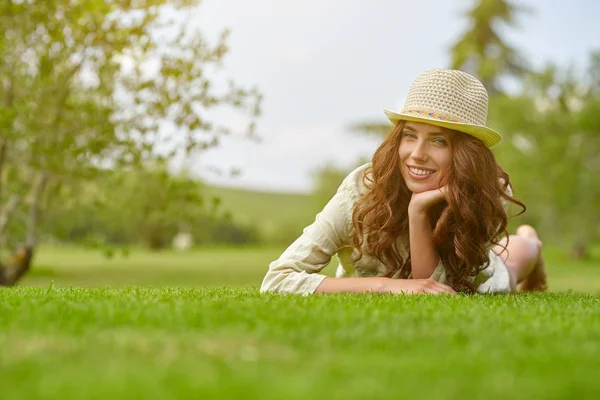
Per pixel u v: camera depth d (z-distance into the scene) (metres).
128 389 1.11
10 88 7.79
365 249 3.34
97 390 1.10
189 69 7.55
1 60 7.63
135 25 7.47
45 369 1.26
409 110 3.14
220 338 1.58
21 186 8.38
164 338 1.56
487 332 1.77
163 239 29.94
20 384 1.16
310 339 1.61
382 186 3.19
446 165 3.10
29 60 7.77
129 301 2.34
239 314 1.94
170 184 8.09
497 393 1.15
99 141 7.39
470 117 3.12
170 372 1.23
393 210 3.25
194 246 34.06
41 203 8.72
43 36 7.58
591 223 22.73
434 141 3.11
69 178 7.80
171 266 18.48
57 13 7.63
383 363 1.37
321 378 1.21
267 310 2.05
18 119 7.59
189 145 7.68
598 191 21.58
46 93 7.63
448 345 1.59
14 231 8.80
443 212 3.17
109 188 8.43
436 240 3.21
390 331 1.75
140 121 7.63
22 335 1.61
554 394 1.15
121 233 28.73
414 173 3.14
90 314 1.93
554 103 21.73
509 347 1.58
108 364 1.31
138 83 7.76
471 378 1.25
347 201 3.29
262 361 1.37
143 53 7.57
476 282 3.58
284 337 1.62
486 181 3.12
